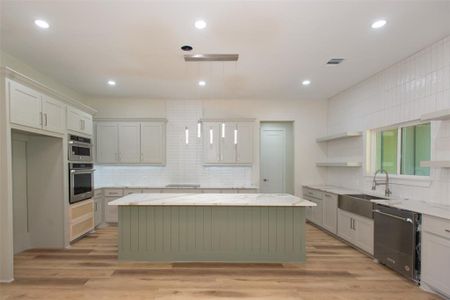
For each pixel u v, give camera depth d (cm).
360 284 287
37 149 398
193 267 332
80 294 264
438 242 250
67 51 334
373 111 434
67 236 402
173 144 593
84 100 568
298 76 437
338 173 556
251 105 601
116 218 542
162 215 350
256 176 595
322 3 234
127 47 323
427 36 296
